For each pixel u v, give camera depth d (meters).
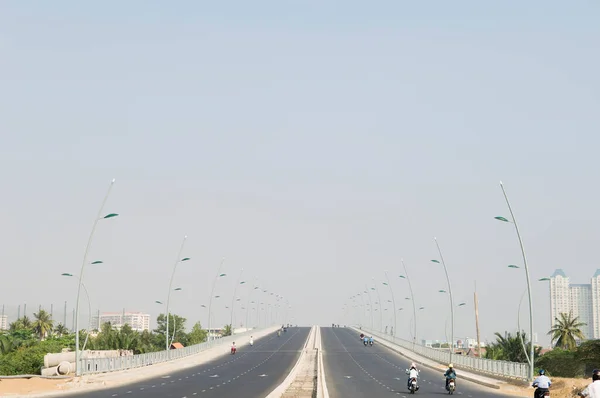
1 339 97.69
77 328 66.81
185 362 100.56
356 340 174.88
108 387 61.12
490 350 130.38
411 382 58.53
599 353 80.44
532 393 59.16
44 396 52.19
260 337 187.38
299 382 67.75
